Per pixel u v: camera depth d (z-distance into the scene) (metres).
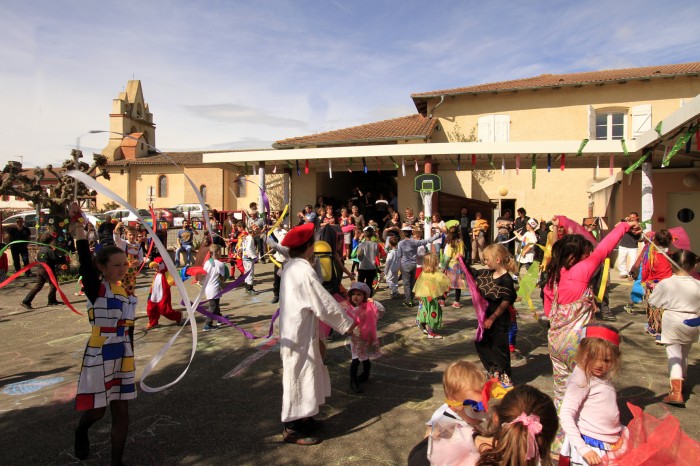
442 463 2.11
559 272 3.67
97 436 3.88
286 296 3.72
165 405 4.49
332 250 6.16
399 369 5.50
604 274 5.39
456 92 18.31
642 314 7.88
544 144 11.22
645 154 10.00
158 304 7.25
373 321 4.87
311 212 13.33
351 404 4.52
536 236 11.03
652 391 4.70
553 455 3.16
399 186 15.80
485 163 13.72
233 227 14.77
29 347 6.43
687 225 13.46
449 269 8.73
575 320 3.52
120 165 35.97
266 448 3.68
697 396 4.54
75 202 3.29
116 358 3.24
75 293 10.50
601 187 16.45
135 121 40.69
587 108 17.36
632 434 2.43
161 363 5.70
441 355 6.03
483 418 2.30
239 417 4.23
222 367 5.54
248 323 7.55
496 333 4.54
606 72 19.56
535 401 1.99
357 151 12.56
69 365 5.69
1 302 9.48
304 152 12.95
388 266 9.55
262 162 13.94
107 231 11.38
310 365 3.72
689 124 7.71
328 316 3.71
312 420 3.95
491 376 4.55
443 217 17.75
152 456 3.55
